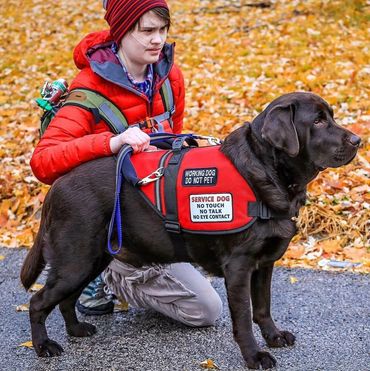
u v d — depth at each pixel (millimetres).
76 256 3939
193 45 12672
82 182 3939
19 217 7156
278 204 3643
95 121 4195
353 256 5578
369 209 6141
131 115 4270
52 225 4016
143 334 4445
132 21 4043
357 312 4625
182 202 3789
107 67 4152
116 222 3893
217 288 5211
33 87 11578
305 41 11625
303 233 6008
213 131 8469
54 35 14977
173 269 4289
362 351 4043
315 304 4797
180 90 4629
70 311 4422
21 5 17703
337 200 6402
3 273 5855
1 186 7691
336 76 9703
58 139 4105
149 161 3920
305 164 3682
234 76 10531
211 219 3734
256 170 3654
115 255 4133
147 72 4344
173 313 4461
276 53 11297
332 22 12508
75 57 4305
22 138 9195
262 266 3947
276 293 5031
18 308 5016
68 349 4270
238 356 4043
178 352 4148
